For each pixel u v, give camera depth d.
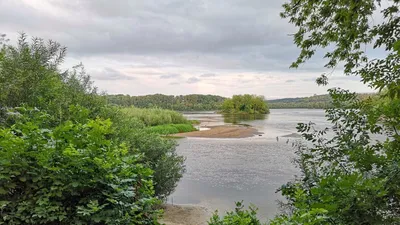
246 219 2.77
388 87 1.96
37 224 2.35
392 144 1.92
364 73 2.43
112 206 2.53
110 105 6.09
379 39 3.24
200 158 14.27
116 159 2.66
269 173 10.92
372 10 3.74
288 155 14.84
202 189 8.86
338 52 4.20
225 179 10.11
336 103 2.51
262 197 7.96
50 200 2.43
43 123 3.44
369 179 1.71
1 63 3.79
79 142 2.68
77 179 2.48
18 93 3.82
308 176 2.73
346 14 3.68
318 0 4.14
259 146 18.36
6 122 3.46
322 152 2.54
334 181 1.77
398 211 1.69
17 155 2.39
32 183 2.42
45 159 2.39
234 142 20.50
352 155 2.06
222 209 7.02
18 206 2.31
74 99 4.94
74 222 2.40
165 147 6.95
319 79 4.40
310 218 1.70
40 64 4.54
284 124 37.53
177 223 5.97
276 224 2.11
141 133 6.82
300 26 4.71
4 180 2.32
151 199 2.75
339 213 1.64
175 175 7.12
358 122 2.39
